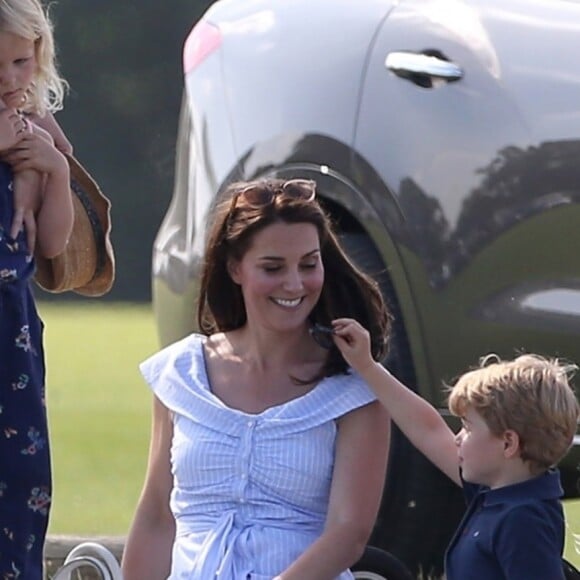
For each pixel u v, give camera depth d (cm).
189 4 11075
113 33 11006
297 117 2511
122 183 10806
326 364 1841
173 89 11025
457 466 1812
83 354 6656
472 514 1758
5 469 1656
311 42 2553
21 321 1664
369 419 1823
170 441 1891
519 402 1702
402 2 2516
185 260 2633
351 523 1781
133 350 6775
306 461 1802
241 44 2639
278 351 1844
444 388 2362
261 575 1778
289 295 1802
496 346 2311
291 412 1812
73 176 1778
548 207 2272
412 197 2386
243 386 1848
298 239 1802
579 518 2634
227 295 1881
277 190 1831
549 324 2255
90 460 4012
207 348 1892
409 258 2388
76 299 9425
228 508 1811
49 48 1703
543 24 2358
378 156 2423
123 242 10444
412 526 2394
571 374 2230
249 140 2558
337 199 2459
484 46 2381
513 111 2325
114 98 10975
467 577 1730
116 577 1761
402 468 2373
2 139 1673
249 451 1805
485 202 2325
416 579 2398
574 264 2248
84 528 3061
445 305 2356
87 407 5081
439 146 2377
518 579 1694
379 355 1886
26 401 1662
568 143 2266
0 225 1669
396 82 2442
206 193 2602
